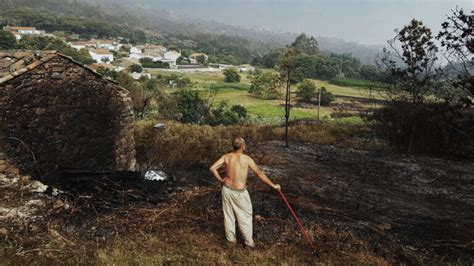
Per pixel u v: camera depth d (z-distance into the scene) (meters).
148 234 6.02
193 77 109.25
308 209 8.29
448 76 15.65
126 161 12.49
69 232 5.90
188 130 18.56
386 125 17.88
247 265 5.12
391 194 10.57
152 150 14.26
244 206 5.60
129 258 5.05
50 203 6.80
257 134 19.58
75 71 9.93
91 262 4.93
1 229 5.70
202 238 5.98
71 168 9.75
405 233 7.45
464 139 15.18
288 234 6.64
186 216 6.83
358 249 6.23
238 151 5.66
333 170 13.09
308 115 52.41
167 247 5.58
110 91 11.39
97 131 10.96
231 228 5.71
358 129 21.59
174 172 11.98
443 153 15.76
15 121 8.30
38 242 5.47
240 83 98.25
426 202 10.00
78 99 10.12
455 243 6.91
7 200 6.77
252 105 63.16
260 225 6.91
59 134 9.55
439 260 5.94
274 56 141.75
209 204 7.65
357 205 8.86
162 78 87.06
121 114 12.05
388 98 18.72
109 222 6.40
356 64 143.25
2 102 7.96
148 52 168.00
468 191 11.07
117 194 7.82
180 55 176.88
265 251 5.65
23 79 8.41
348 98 70.44
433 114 15.98
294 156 15.19
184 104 34.84
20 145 8.42
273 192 9.30
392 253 6.18
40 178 8.77
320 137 19.20
